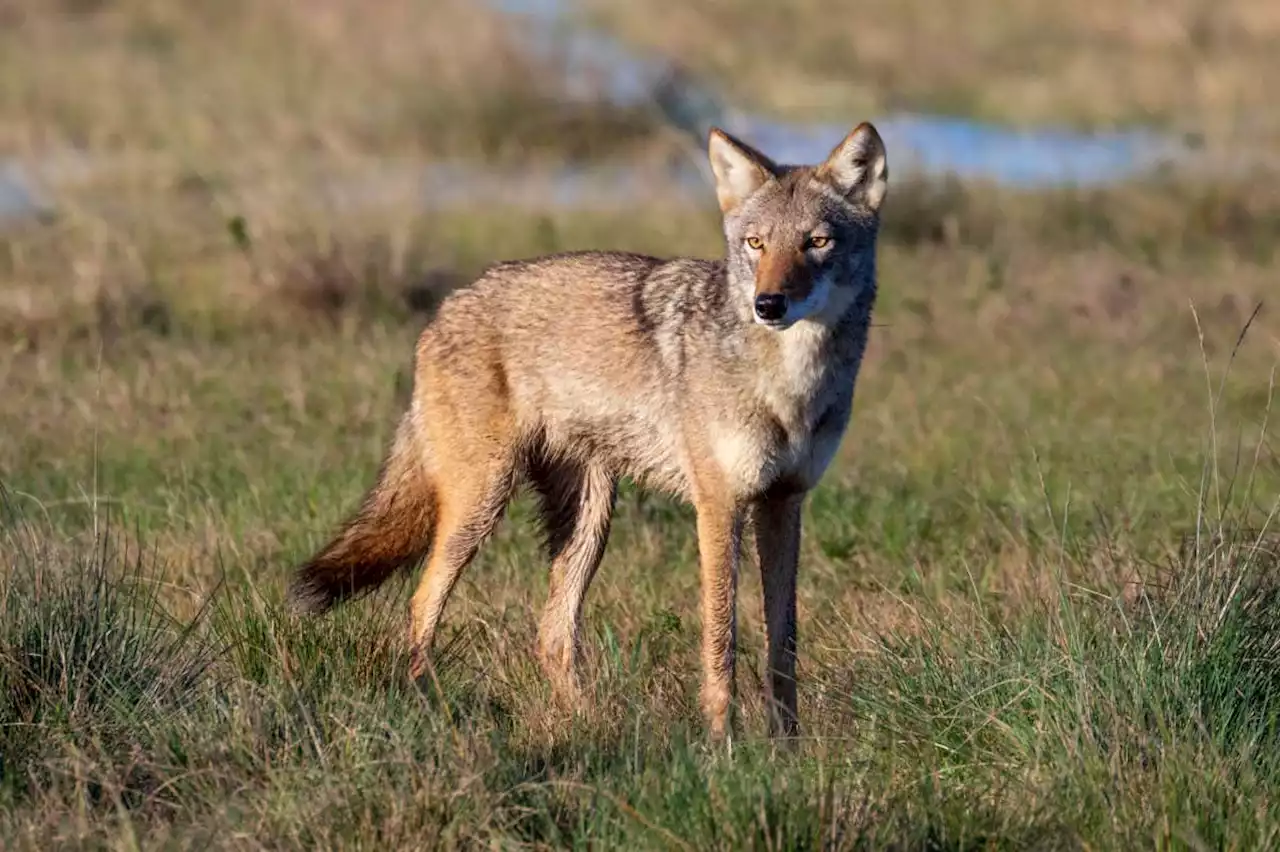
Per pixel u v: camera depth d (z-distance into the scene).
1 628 13.03
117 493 20.20
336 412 23.73
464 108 49.59
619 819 11.14
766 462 14.44
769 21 72.94
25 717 12.55
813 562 18.23
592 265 15.87
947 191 38.50
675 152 48.03
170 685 13.10
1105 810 11.23
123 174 41.47
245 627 14.44
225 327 29.48
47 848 10.92
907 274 33.62
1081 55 64.12
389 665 14.48
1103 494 19.56
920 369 27.52
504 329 15.89
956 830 11.15
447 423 16.05
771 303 13.76
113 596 13.79
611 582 17.41
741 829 10.67
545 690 14.42
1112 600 13.32
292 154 45.28
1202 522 15.63
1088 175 43.97
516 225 37.94
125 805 11.84
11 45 62.75
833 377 14.48
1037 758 12.20
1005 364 27.69
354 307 29.95
